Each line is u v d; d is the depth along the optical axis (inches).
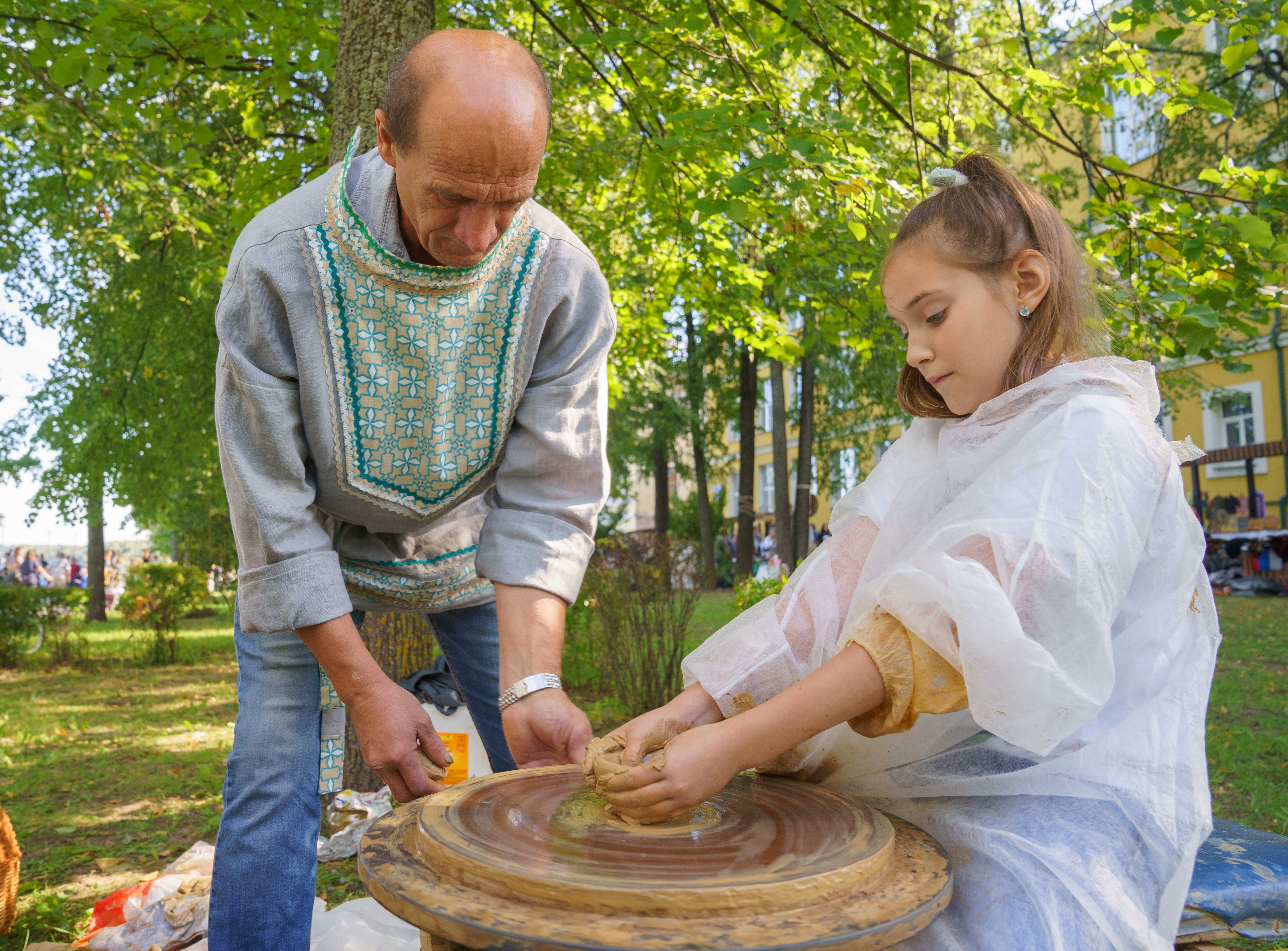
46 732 270.1
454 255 60.6
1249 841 65.4
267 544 61.8
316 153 214.4
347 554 75.0
